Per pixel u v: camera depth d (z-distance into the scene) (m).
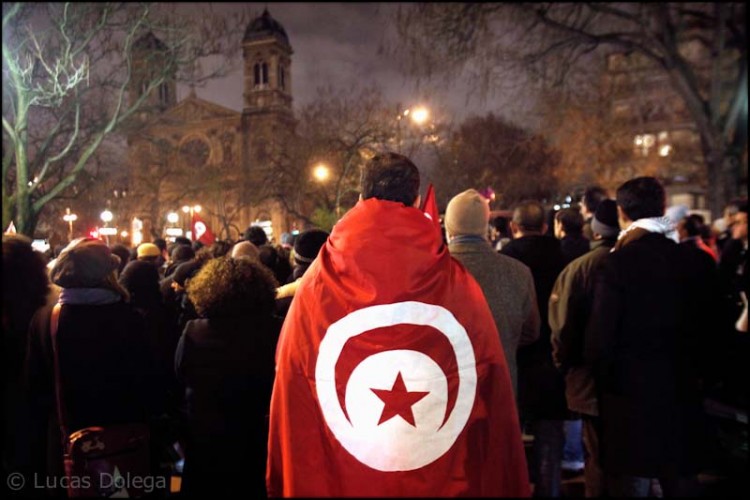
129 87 10.53
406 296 1.88
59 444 2.21
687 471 2.48
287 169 24.84
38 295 2.02
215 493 2.35
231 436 2.35
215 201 29.53
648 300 2.49
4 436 2.02
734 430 3.54
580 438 4.05
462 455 1.88
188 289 2.47
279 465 1.92
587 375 2.83
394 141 14.74
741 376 3.63
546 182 28.78
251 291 2.40
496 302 2.64
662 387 2.46
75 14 6.39
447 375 1.89
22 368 2.04
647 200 2.64
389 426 1.86
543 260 3.53
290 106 40.56
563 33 14.70
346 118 20.08
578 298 2.80
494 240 7.07
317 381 1.88
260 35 40.66
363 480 1.84
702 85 15.52
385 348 1.87
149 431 2.43
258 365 2.36
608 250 2.84
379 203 1.96
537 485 3.34
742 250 5.15
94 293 2.33
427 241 1.93
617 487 2.65
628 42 15.15
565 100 15.89
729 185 14.40
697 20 14.61
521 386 3.33
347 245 1.91
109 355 2.29
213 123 36.06
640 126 25.39
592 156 24.08
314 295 1.93
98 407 2.26
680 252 2.56
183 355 2.38
